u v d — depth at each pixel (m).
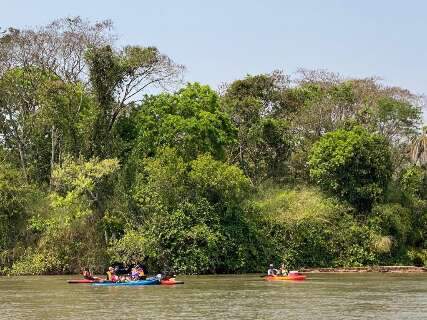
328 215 91.44
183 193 85.00
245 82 110.06
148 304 51.09
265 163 103.19
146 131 91.75
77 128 91.50
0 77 94.94
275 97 111.25
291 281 71.88
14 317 44.75
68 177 84.31
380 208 91.56
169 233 82.00
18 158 98.88
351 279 74.81
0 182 85.81
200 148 91.06
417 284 67.50
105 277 78.19
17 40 96.12
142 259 80.94
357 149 92.50
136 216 85.62
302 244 90.00
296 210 91.50
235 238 85.56
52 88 89.56
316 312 45.91
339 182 93.50
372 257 90.31
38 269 83.12
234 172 85.50
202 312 46.38
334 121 105.69
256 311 46.62
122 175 88.44
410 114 103.62
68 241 84.75
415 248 94.94
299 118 106.12
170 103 94.44
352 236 91.00
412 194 97.19
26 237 86.56
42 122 92.50
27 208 87.00
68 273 84.38
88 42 96.88
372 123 103.81
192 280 74.19
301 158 102.44
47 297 56.62
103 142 90.56
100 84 90.50
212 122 92.25
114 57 91.31
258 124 101.62
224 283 69.88
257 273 85.75
